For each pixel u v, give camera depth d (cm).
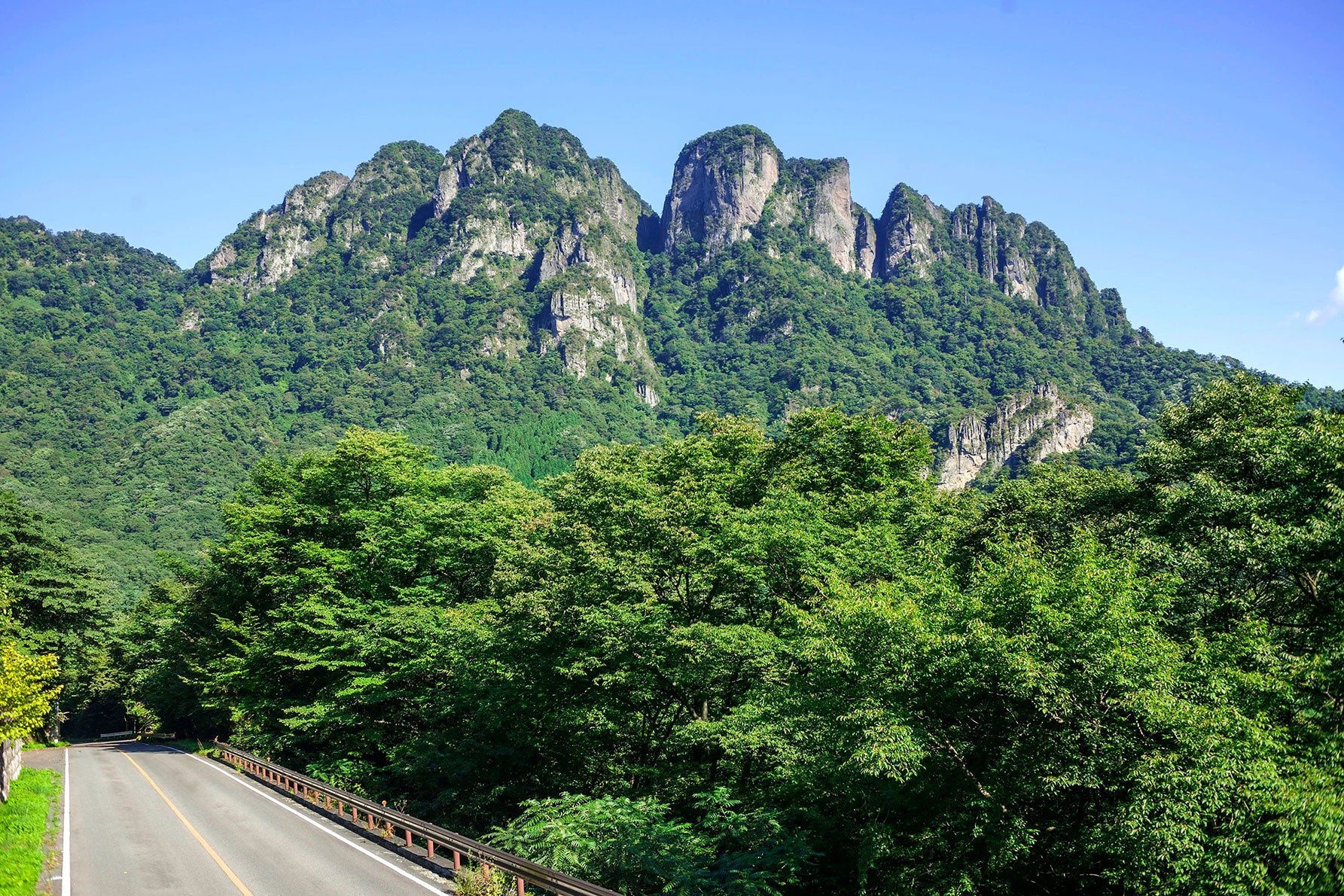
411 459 4325
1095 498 2962
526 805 2336
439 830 1973
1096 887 1748
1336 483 1888
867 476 3588
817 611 1986
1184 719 1399
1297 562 1812
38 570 4875
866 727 1650
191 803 2906
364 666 3516
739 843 2127
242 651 4359
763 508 2861
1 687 2594
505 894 1730
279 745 3866
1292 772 1374
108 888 1811
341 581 3866
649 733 3039
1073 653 1528
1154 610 1794
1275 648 1612
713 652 2492
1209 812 1366
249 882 1853
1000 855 1655
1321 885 1212
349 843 2255
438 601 3744
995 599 1716
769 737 2195
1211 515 2119
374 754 3769
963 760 1741
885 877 1917
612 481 3116
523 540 3195
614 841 1975
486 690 3061
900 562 2670
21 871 1908
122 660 6669
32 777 3325
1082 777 1512
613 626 2567
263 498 4928
